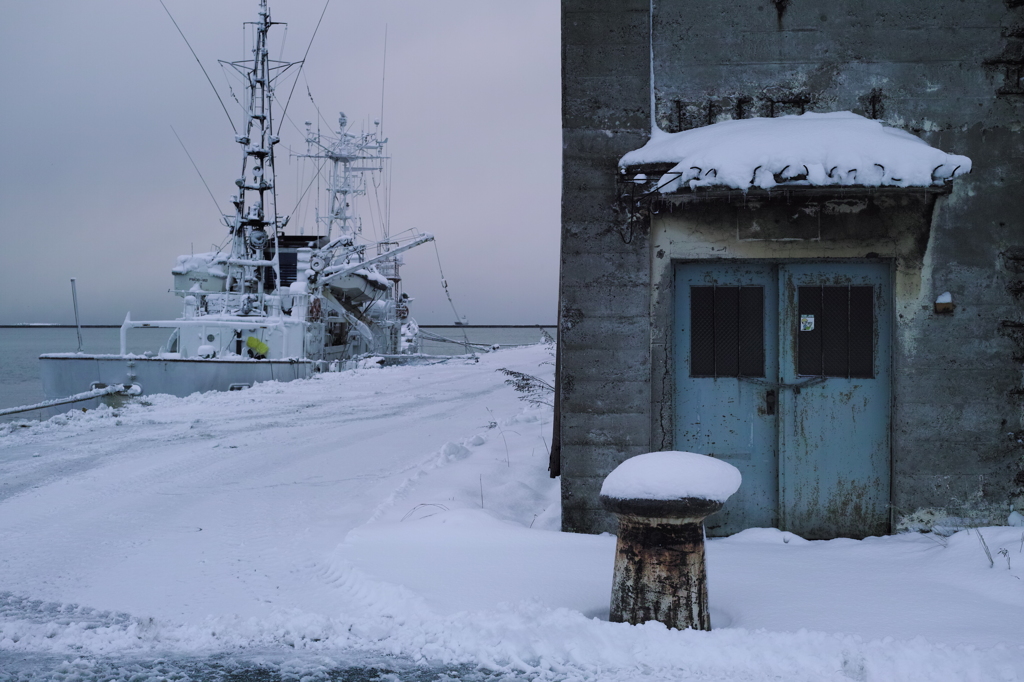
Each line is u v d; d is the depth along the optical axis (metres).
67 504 8.00
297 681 3.66
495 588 4.77
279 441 12.49
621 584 4.14
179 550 6.19
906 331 6.43
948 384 6.39
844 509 6.56
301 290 27.70
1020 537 5.62
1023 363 6.37
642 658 3.77
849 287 6.59
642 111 6.59
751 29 6.66
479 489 8.02
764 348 6.69
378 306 40.06
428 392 20.64
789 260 6.55
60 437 12.97
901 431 6.41
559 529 6.76
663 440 6.60
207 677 3.70
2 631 4.35
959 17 6.51
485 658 3.85
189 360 21.98
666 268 6.57
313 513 7.56
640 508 3.96
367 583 4.91
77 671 3.78
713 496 3.96
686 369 6.72
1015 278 6.40
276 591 5.08
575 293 6.60
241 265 28.09
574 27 6.64
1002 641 3.89
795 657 3.69
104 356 21.80
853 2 6.60
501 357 39.12
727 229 6.51
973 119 6.48
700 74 6.67
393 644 4.07
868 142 5.82
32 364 92.44
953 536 5.93
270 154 28.09
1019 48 6.46
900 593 4.71
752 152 5.80
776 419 6.66
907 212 6.43
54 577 5.47
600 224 6.57
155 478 9.45
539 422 12.95
